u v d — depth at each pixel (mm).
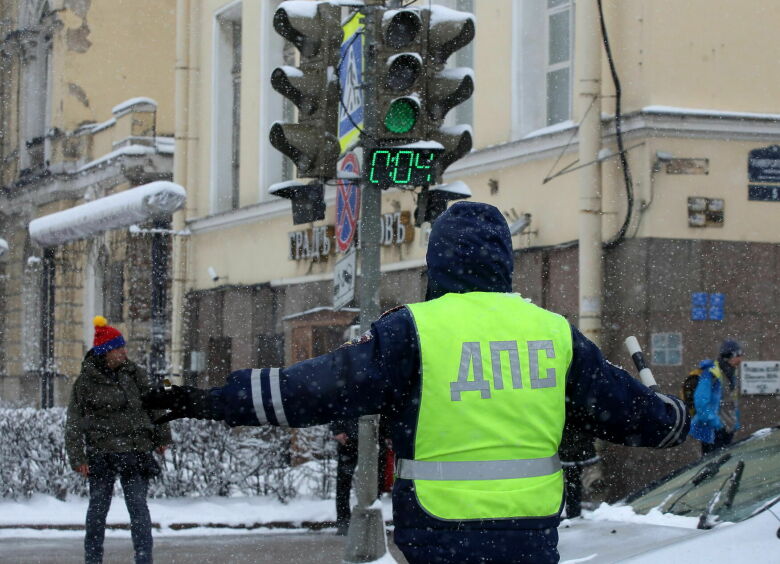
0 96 40094
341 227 10883
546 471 3805
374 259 10117
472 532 3693
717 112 14719
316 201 10188
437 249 4066
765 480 5812
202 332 25641
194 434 14820
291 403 3717
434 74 9742
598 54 14852
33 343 36188
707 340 14609
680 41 14750
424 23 9719
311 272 21844
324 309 20375
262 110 23906
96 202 24891
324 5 9844
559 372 3867
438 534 3697
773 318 14922
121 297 29500
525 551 3697
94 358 9820
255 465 14844
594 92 14789
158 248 24172
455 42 9789
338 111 9961
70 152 33031
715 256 14680
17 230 37500
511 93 16812
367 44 9609
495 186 16969
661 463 14188
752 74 15086
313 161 9969
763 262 14891
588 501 14484
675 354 14453
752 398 14719
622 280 14719
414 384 3811
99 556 9766
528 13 16734
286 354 21891
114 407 9734
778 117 14922
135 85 34312
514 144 16359
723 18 14969
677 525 5605
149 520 9797
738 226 14820
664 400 4016
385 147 9539
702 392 13391
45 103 36625
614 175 14852
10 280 37875
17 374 36969
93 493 9789
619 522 5918
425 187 10305
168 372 25172
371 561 10195
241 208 23984
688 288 14555
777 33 15234
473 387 3775
